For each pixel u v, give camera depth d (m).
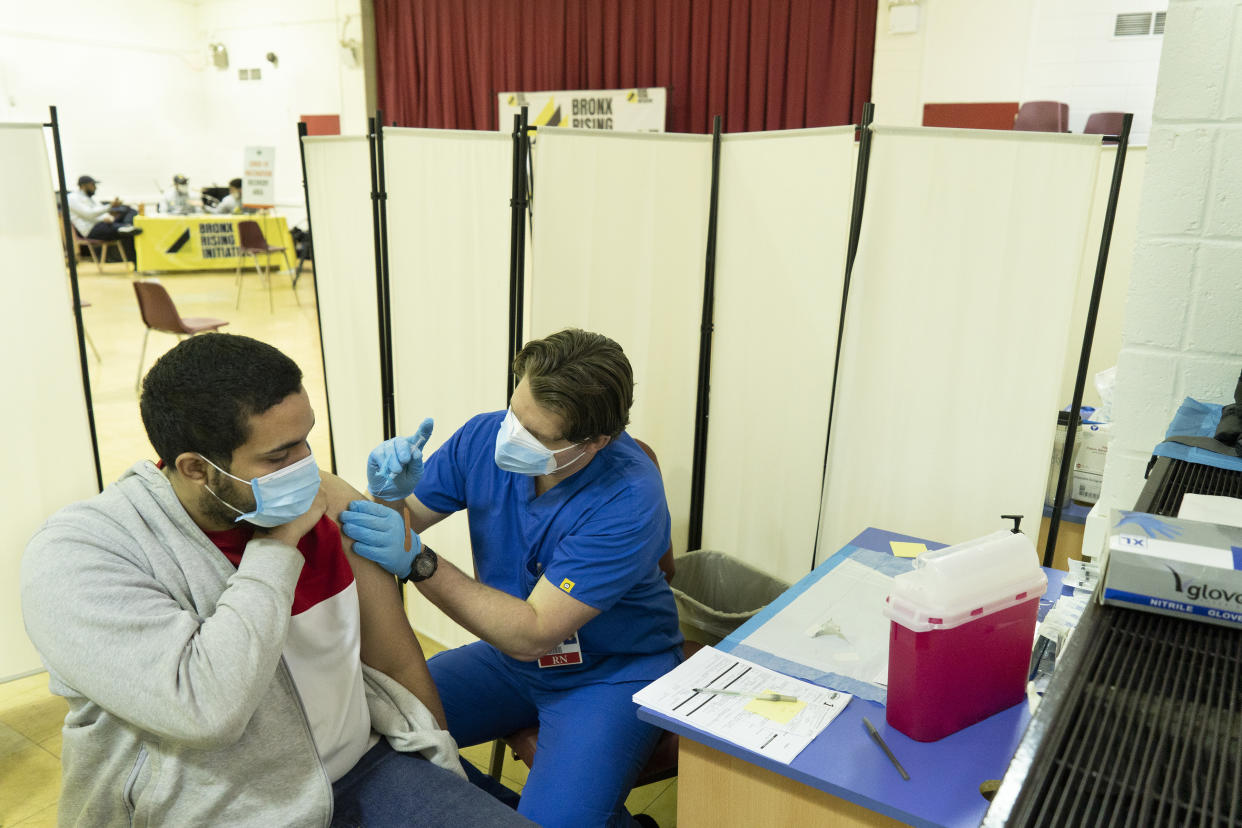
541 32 7.62
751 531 2.43
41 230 2.03
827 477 2.19
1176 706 0.67
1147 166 1.44
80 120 11.16
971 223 1.87
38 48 10.73
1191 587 0.81
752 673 1.26
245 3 10.84
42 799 1.91
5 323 2.00
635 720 1.51
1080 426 2.06
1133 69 5.44
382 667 1.33
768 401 2.30
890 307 2.00
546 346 1.38
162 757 1.04
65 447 2.14
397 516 1.29
